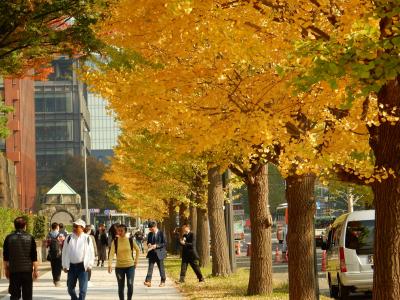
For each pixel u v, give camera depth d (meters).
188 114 18.83
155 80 18.98
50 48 25.75
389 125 16.95
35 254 25.30
